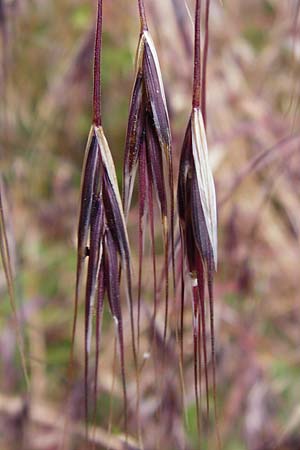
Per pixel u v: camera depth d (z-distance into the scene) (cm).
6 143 38
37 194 43
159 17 39
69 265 42
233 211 42
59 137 45
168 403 35
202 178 23
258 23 49
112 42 43
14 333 39
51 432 37
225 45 43
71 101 45
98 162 22
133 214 39
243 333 40
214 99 42
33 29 43
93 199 23
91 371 38
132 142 23
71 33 45
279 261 42
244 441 37
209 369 38
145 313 35
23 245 42
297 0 30
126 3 43
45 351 40
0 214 24
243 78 43
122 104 45
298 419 35
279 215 44
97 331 23
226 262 42
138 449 29
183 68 39
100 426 36
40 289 42
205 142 23
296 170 42
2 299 38
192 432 36
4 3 35
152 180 23
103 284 23
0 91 37
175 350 33
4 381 39
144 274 38
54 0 45
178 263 26
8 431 37
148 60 22
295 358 40
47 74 45
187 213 23
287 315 42
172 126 37
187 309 34
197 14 22
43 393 39
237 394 39
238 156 42
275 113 43
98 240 23
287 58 43
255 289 41
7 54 36
